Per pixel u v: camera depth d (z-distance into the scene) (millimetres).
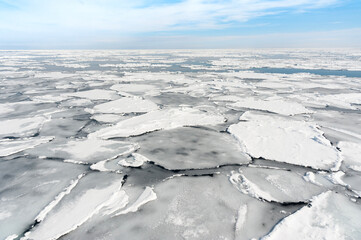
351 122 12430
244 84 23078
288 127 11562
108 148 9406
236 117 13453
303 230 5242
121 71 33688
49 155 8781
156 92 19891
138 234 5145
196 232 5207
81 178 7340
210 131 11305
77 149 9289
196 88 21453
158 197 6434
